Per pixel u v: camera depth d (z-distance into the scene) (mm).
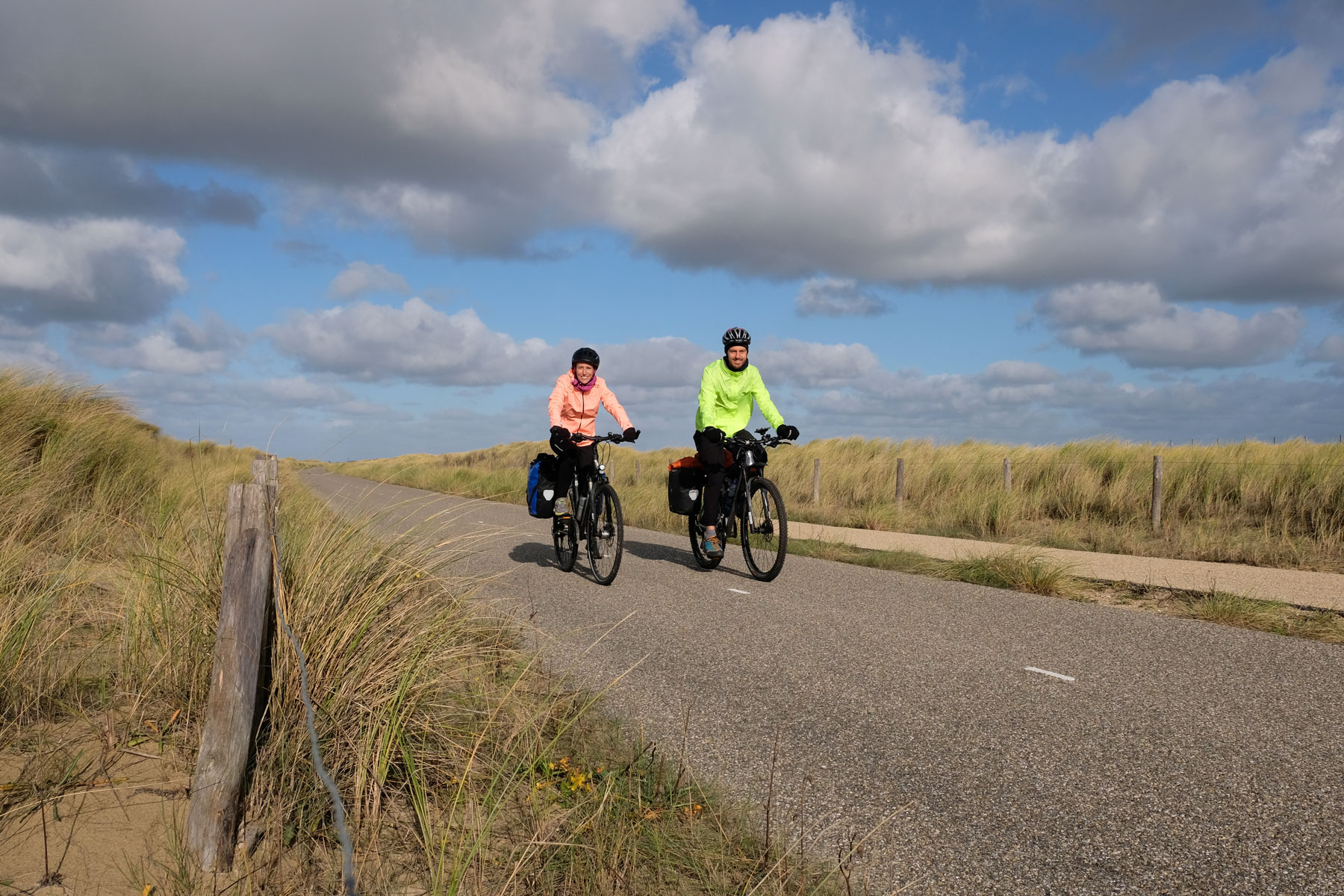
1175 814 2750
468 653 3830
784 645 5059
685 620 5730
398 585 3525
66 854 2164
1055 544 11023
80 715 3027
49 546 5539
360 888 2166
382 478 28344
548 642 5004
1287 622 5684
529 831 2545
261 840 2301
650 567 8320
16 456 7156
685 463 8039
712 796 2867
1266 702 3934
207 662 3068
